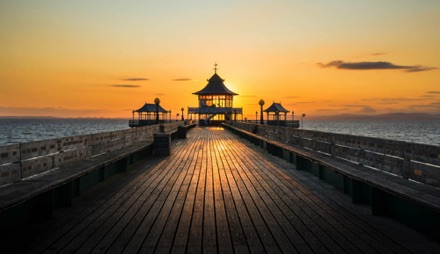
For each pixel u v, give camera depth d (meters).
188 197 7.77
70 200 6.91
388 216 6.22
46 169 6.78
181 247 4.79
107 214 6.40
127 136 13.59
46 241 4.99
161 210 6.69
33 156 6.32
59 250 4.66
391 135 103.88
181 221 5.98
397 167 6.29
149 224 5.81
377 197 6.30
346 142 8.67
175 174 10.86
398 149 6.26
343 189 8.21
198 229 5.55
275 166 12.52
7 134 102.38
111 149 11.31
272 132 17.64
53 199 6.61
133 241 5.01
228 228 5.61
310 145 11.45
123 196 7.87
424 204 4.45
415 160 5.73
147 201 7.40
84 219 6.09
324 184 9.24
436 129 164.00
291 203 7.21
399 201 5.91
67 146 7.85
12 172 5.65
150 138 18.94
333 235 5.24
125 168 11.41
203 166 12.55
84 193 8.18
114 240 5.05
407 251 4.59
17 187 5.37
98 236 5.21
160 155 15.85
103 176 9.70
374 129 156.25
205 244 4.91
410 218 5.59
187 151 17.88
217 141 24.78
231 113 64.50
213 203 7.23
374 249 4.67
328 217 6.20
